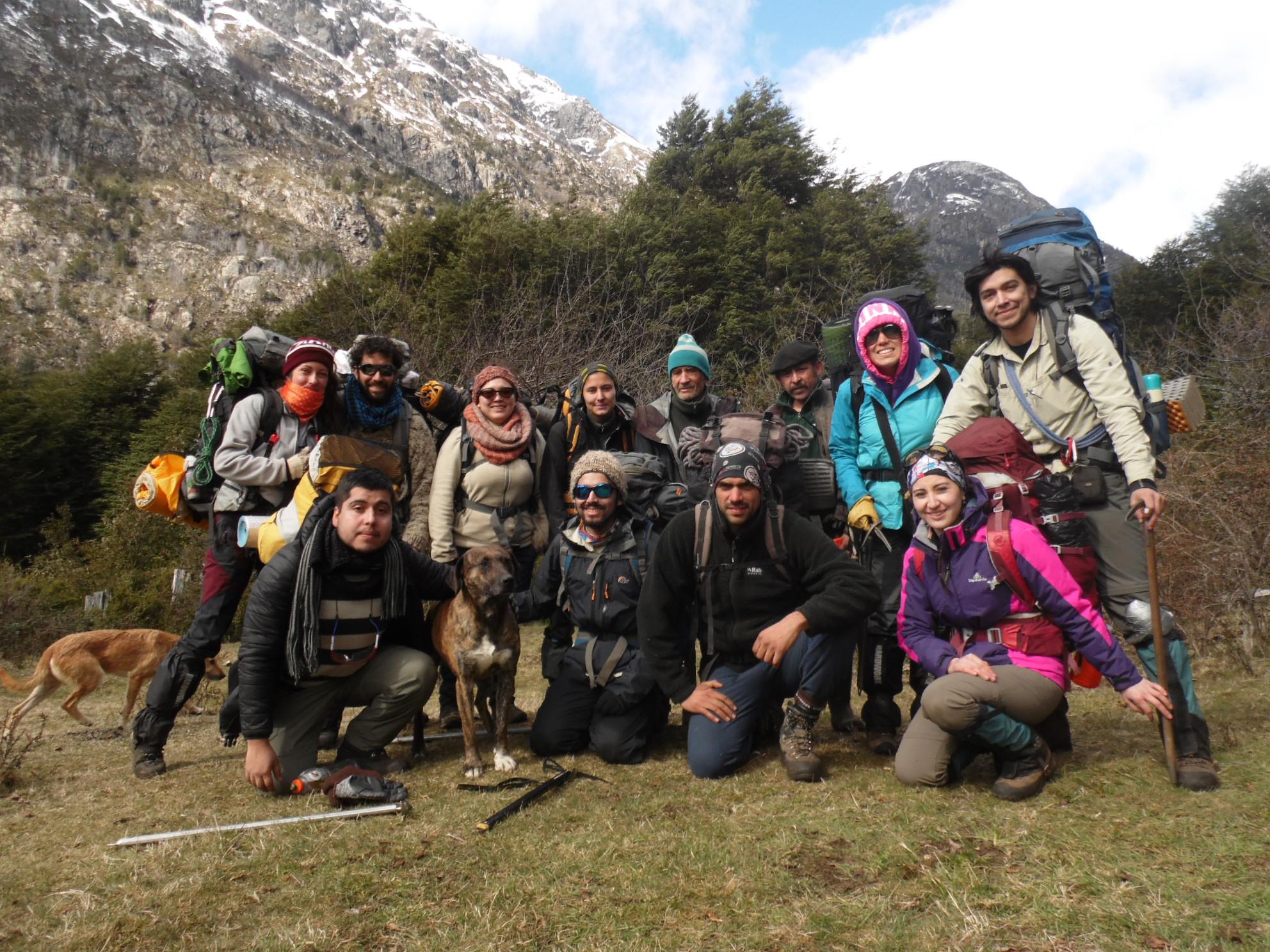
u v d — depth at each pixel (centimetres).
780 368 464
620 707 385
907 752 316
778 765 361
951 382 388
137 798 359
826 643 340
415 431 450
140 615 1081
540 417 522
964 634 323
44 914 246
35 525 2603
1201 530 585
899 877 240
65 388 2941
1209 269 2344
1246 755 316
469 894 246
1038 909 215
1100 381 304
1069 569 304
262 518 388
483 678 393
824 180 3222
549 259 2148
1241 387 821
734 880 244
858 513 382
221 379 413
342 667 365
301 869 268
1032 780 296
